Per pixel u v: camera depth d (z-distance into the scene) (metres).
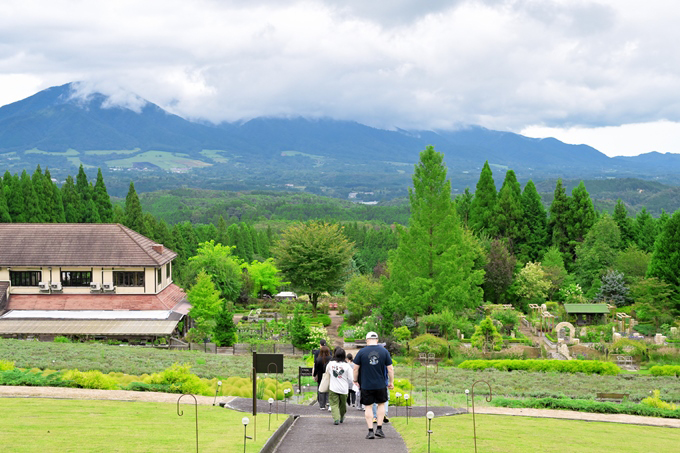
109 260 55.44
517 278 76.62
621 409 24.02
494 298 76.44
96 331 50.41
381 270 96.88
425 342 50.81
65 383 24.06
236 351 51.00
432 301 60.84
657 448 15.53
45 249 56.16
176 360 37.91
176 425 15.58
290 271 73.56
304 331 52.31
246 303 85.94
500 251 76.44
